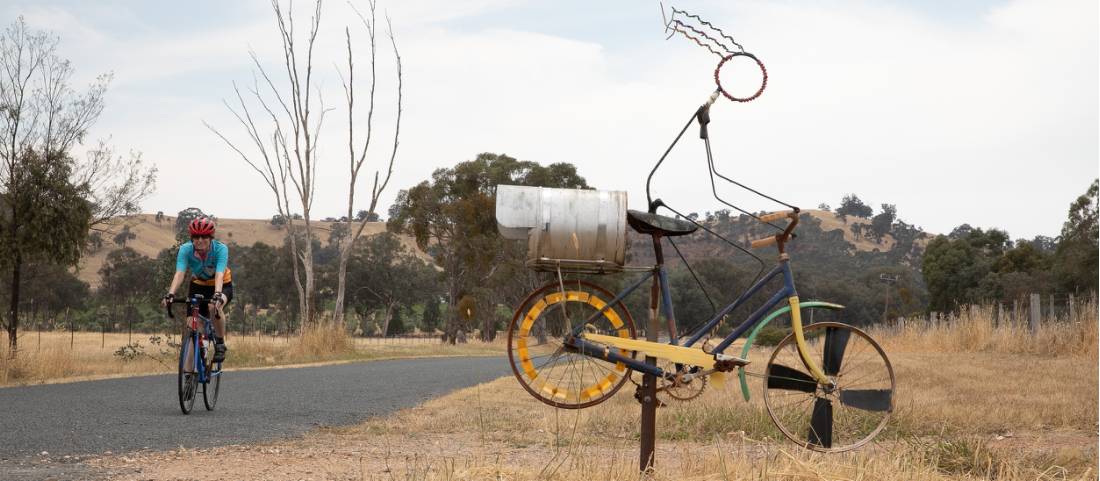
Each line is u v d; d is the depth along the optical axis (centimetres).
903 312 9938
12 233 1958
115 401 1080
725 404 927
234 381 1526
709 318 525
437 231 6756
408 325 10312
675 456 660
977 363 1688
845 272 12812
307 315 2802
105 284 9394
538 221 496
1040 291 6750
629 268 510
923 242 18175
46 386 1326
